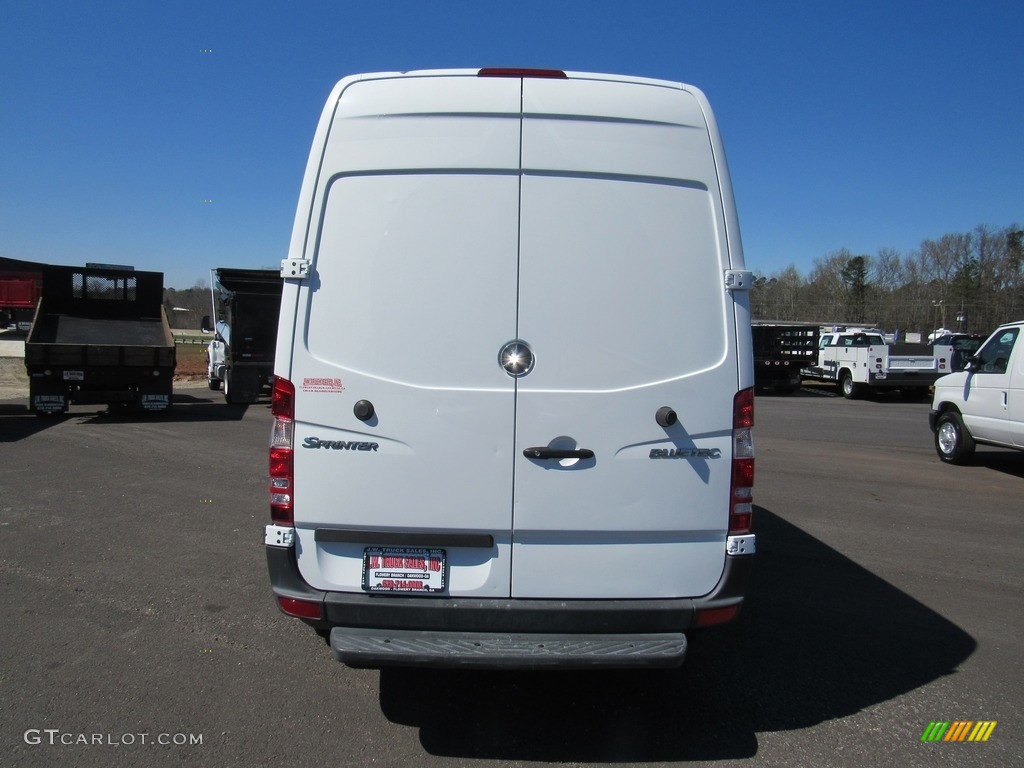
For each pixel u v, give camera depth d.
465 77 2.85
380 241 2.84
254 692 3.35
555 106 2.84
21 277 46.25
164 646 3.78
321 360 2.85
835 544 5.93
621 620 2.87
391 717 3.17
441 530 2.87
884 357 19.94
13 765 2.73
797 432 12.79
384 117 2.84
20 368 22.59
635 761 2.89
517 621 2.85
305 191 2.85
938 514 6.94
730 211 2.90
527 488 2.86
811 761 2.90
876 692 3.48
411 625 2.86
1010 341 8.70
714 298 2.89
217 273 16.02
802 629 4.23
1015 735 3.11
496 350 2.84
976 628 4.28
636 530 2.89
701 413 2.88
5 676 3.42
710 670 3.70
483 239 2.83
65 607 4.25
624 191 2.86
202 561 5.10
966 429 9.30
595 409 2.85
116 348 12.41
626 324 2.86
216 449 9.65
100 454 9.16
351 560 2.91
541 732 3.09
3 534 5.66
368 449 2.86
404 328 2.84
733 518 2.92
